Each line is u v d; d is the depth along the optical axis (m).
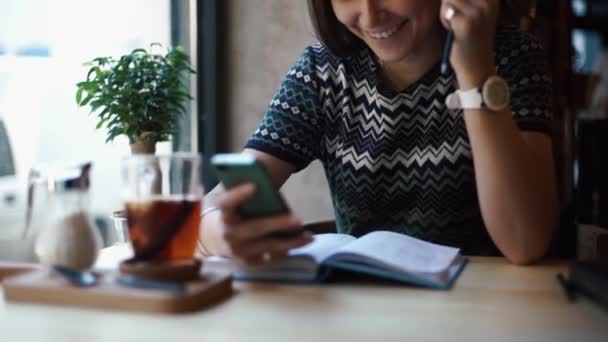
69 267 0.94
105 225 1.73
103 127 2.11
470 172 1.41
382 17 1.33
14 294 0.85
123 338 0.71
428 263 1.00
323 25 1.47
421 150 1.43
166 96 1.97
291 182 2.59
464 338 0.71
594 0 4.96
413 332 0.73
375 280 0.98
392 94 1.44
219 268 1.01
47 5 2.01
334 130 1.51
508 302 0.86
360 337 0.71
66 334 0.72
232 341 0.69
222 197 0.94
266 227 0.94
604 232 1.29
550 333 0.73
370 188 1.47
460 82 1.17
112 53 2.26
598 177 1.80
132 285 0.84
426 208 1.45
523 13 2.06
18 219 1.05
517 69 1.36
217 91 2.64
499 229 1.13
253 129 2.65
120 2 2.28
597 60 4.14
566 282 0.94
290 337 0.71
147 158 0.91
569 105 2.66
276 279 0.97
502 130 1.15
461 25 1.14
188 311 0.80
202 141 2.65
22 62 1.94
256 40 2.62
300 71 1.52
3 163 1.85
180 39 2.59
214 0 2.59
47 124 2.01
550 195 1.19
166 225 0.89
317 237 1.19
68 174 0.96
